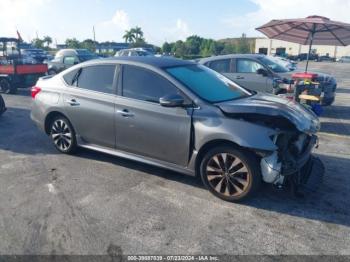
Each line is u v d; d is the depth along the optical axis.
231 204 3.86
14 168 4.99
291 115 3.80
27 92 13.23
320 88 7.39
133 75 4.52
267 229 3.36
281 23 7.81
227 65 9.38
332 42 8.80
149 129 4.29
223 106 3.85
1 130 7.17
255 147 3.52
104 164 5.11
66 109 5.20
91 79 4.98
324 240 3.18
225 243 3.13
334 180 4.53
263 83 8.73
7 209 3.76
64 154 5.57
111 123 4.68
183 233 3.28
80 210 3.72
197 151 3.96
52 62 17.27
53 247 3.08
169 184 4.39
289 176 3.86
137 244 3.11
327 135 6.86
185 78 4.29
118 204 3.86
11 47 12.92
